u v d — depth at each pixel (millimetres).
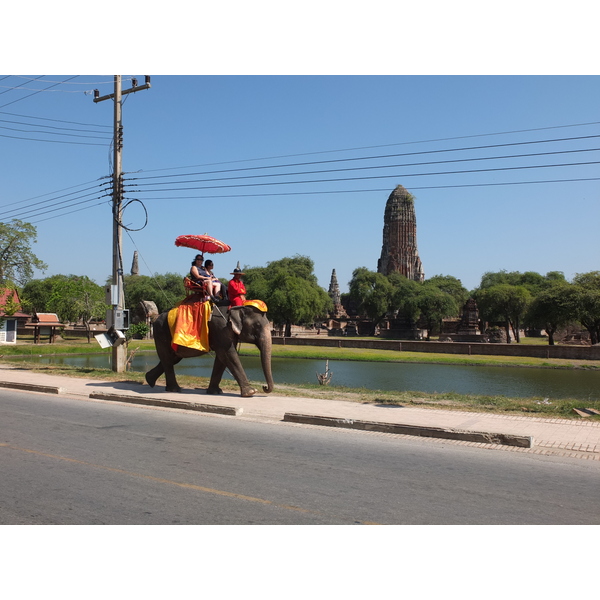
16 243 56938
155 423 10258
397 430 9539
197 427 9883
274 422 10453
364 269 96875
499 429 9578
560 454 8125
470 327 69375
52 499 5805
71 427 9797
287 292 67250
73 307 58719
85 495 5941
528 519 5426
